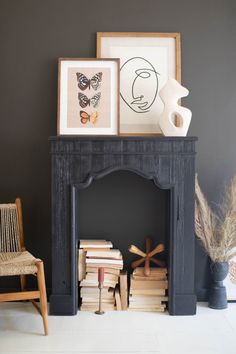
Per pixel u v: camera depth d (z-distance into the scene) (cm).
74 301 295
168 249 301
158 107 319
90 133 312
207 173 323
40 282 262
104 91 313
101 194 324
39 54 319
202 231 305
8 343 252
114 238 324
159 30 320
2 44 318
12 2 317
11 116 320
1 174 322
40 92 320
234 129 322
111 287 311
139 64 319
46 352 242
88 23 319
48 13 318
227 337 261
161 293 302
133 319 288
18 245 306
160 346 249
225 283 319
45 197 323
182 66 321
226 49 320
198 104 321
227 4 319
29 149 321
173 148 290
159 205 323
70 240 292
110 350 245
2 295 259
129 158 289
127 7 319
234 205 299
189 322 283
